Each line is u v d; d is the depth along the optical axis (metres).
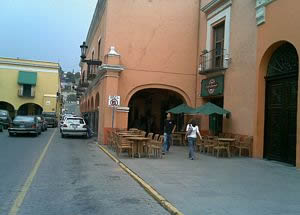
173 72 22.98
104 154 16.55
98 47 28.39
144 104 30.69
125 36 22.41
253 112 15.80
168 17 23.14
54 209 6.84
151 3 22.95
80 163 13.24
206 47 21.78
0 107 52.88
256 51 15.78
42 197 7.77
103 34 24.09
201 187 8.88
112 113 21.41
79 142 23.08
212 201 7.43
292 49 13.73
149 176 10.30
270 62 15.27
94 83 29.08
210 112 17.66
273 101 14.98
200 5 23.44
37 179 9.80
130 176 10.66
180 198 7.65
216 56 20.48
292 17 13.23
